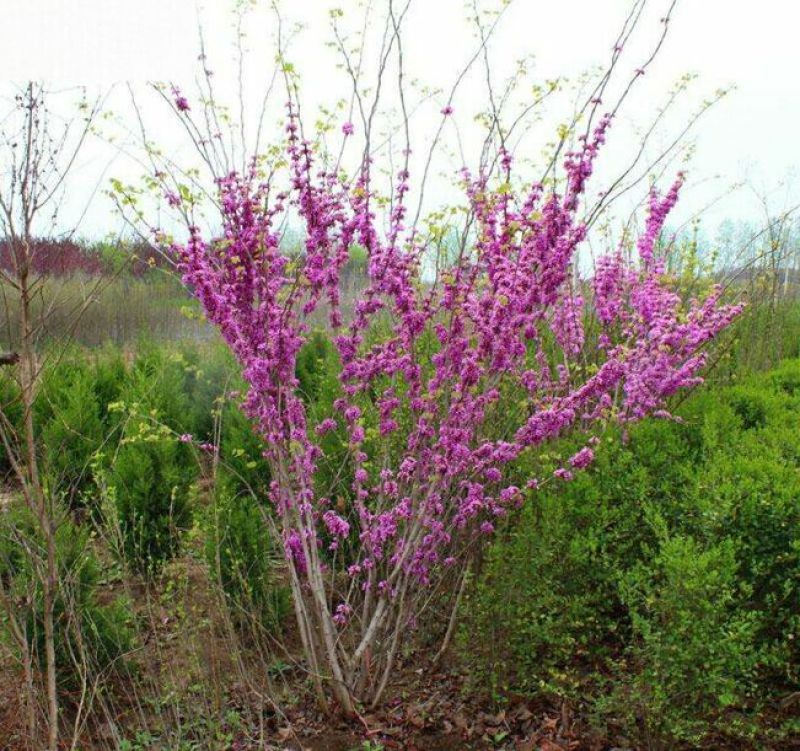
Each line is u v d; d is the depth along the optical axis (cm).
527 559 327
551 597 324
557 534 330
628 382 461
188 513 476
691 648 275
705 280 613
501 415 396
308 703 345
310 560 337
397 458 405
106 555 470
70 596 304
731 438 416
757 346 707
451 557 356
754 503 324
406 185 349
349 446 347
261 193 330
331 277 341
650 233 513
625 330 516
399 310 344
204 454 600
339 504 389
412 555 348
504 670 329
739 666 288
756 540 321
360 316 348
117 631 346
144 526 453
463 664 356
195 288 326
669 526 355
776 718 309
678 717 284
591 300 573
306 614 336
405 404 420
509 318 331
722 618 296
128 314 1187
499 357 336
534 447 383
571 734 307
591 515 350
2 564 357
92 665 330
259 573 395
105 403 702
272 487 354
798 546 309
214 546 387
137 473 461
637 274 563
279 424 335
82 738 321
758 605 323
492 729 318
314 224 334
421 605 381
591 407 488
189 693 338
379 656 353
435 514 358
